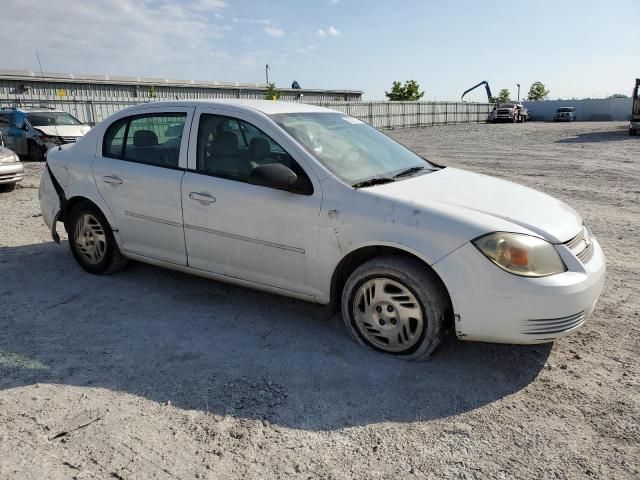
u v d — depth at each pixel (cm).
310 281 359
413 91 5806
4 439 255
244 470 238
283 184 341
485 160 1533
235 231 379
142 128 439
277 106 416
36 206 844
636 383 311
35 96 2983
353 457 248
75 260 534
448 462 245
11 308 414
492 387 309
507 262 300
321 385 309
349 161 377
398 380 315
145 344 357
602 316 406
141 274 492
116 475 232
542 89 8081
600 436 264
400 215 322
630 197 896
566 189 985
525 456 249
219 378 315
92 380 311
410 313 327
